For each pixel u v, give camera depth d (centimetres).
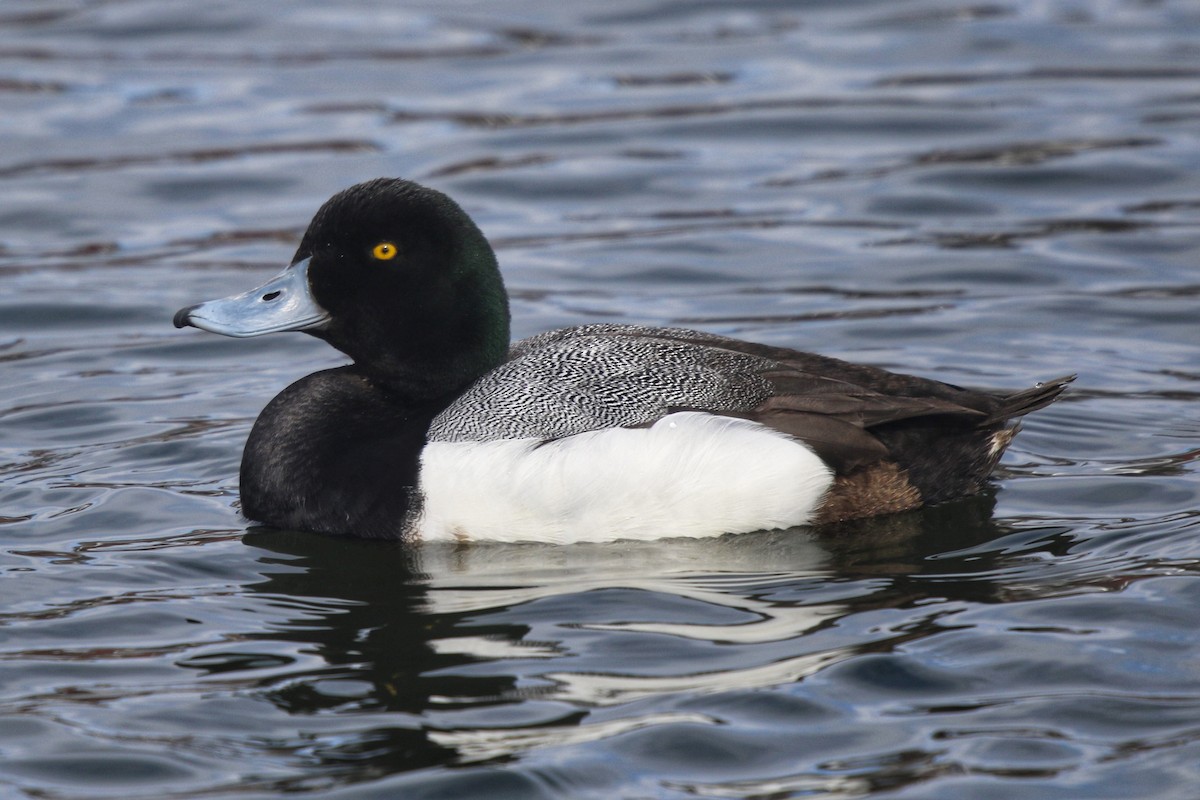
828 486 972
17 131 1950
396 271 1035
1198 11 2369
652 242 1636
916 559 938
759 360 1020
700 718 743
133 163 1858
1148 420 1177
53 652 828
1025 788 683
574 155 1883
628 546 967
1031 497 1037
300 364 1370
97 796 689
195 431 1190
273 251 1614
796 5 2447
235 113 2019
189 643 839
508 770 700
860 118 1966
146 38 2316
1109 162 1788
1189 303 1434
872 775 695
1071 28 2306
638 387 992
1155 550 936
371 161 1856
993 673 784
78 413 1231
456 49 2269
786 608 870
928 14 2389
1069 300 1455
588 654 814
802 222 1681
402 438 1002
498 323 1060
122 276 1562
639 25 2375
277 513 1015
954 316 1427
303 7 2480
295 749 723
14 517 1024
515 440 972
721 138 1928
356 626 858
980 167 1798
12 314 1466
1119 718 738
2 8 2466
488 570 935
